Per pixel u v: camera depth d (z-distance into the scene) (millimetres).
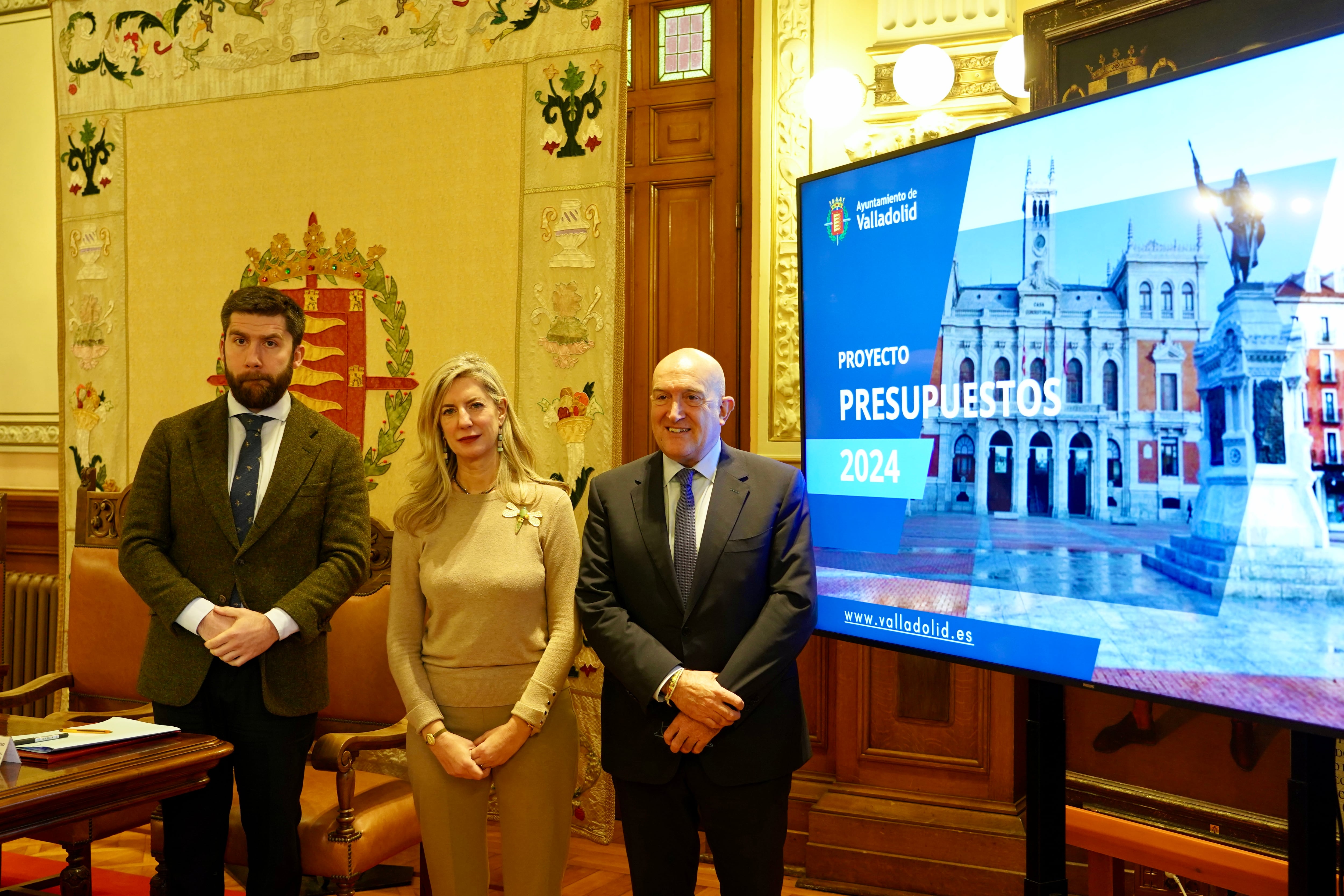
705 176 3811
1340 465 1814
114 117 4070
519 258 3477
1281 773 2848
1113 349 2170
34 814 1864
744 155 3762
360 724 3084
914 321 2580
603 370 3363
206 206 3918
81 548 3551
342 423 3691
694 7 3854
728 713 2135
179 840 2479
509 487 2445
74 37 4145
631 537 2359
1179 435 2057
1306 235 1870
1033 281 2320
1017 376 2348
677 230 3852
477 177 3539
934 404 2521
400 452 3613
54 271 4664
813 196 2877
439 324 3576
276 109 3832
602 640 2266
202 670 2434
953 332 2480
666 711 2250
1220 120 2006
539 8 3475
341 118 3730
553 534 2434
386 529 3160
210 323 3895
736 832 2223
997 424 2385
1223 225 1995
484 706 2332
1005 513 2361
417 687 2352
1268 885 2229
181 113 3969
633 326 3904
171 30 3996
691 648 2271
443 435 2455
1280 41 2369
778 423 3646
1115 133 2180
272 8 3852
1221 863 2301
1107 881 2594
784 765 2242
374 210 3676
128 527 2547
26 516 4609
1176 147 2074
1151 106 2121
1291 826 1962
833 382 2811
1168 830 2457
